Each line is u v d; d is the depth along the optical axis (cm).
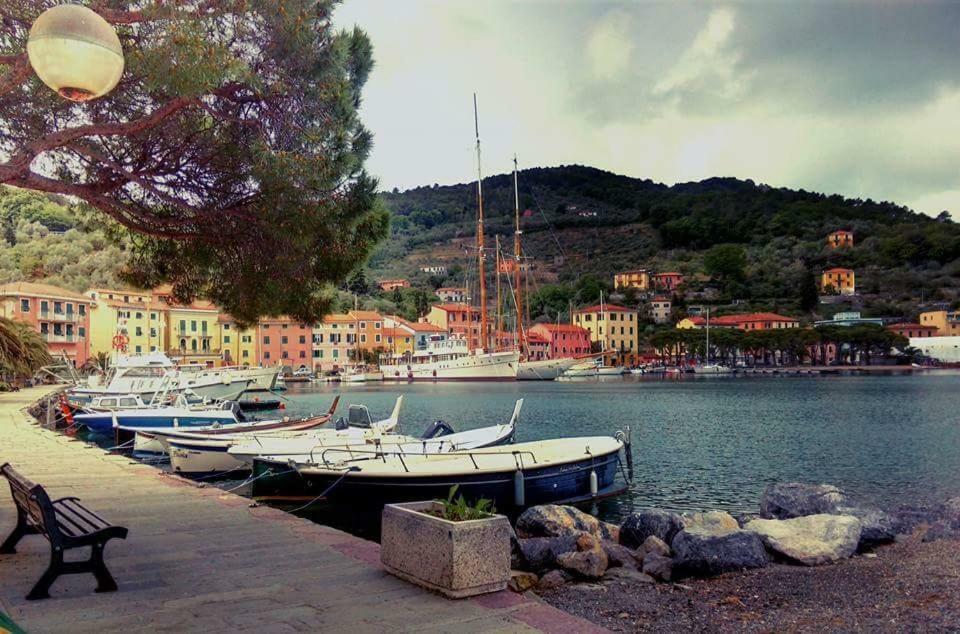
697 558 970
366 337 14362
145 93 854
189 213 997
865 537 1183
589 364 14712
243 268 993
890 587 887
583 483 1914
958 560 1020
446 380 12181
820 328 15688
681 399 6900
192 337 12175
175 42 721
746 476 2395
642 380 12400
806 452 2998
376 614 579
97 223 1100
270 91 877
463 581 617
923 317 17775
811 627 730
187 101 795
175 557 779
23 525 788
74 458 1819
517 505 1720
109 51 531
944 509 1416
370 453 1853
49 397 4400
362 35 1018
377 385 11194
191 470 2284
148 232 964
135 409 3253
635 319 17462
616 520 1745
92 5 732
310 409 5947
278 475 1716
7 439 2348
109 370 4684
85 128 791
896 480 2306
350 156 964
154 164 962
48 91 835
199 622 561
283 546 833
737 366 15862
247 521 993
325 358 13800
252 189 934
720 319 18200
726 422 4416
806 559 1043
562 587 904
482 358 11869
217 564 746
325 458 1870
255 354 13050
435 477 1655
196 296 1160
